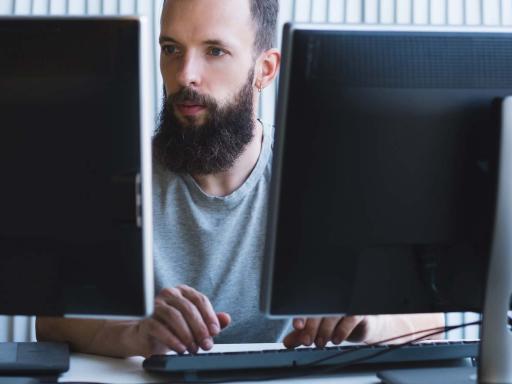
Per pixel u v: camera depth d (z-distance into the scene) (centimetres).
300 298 117
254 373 129
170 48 174
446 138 115
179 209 177
